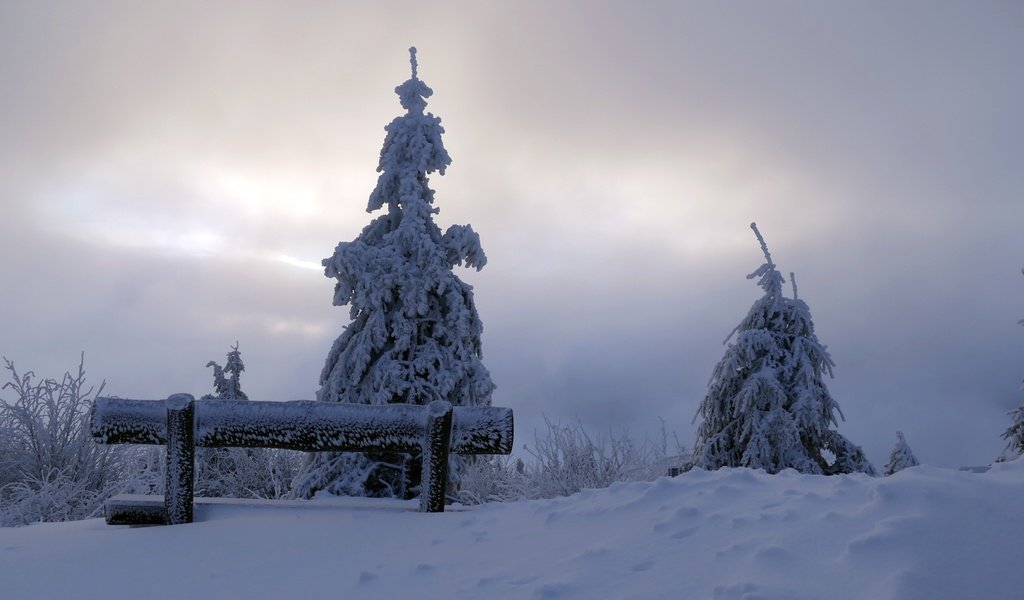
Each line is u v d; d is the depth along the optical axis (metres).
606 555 4.66
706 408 15.34
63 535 6.30
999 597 3.35
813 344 14.76
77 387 13.18
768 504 5.00
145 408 6.80
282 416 6.80
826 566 3.81
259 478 18.28
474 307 14.65
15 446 12.56
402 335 13.95
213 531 6.20
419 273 14.27
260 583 4.98
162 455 13.55
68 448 12.76
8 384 12.78
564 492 12.20
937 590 3.39
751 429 14.51
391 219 15.39
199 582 5.02
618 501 5.88
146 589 4.90
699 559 4.30
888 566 3.62
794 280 15.28
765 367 14.62
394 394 13.81
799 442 14.19
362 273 14.12
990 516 3.93
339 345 14.51
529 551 5.14
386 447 6.83
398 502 7.60
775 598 3.59
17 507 11.20
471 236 14.62
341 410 6.85
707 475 6.07
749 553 4.18
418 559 5.31
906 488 4.30
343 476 13.32
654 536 4.85
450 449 6.95
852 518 4.23
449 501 13.20
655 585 4.10
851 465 14.17
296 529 6.22
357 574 5.06
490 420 6.96
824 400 14.55
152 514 6.64
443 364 14.02
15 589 4.91
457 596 4.45
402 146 15.31
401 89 15.61
